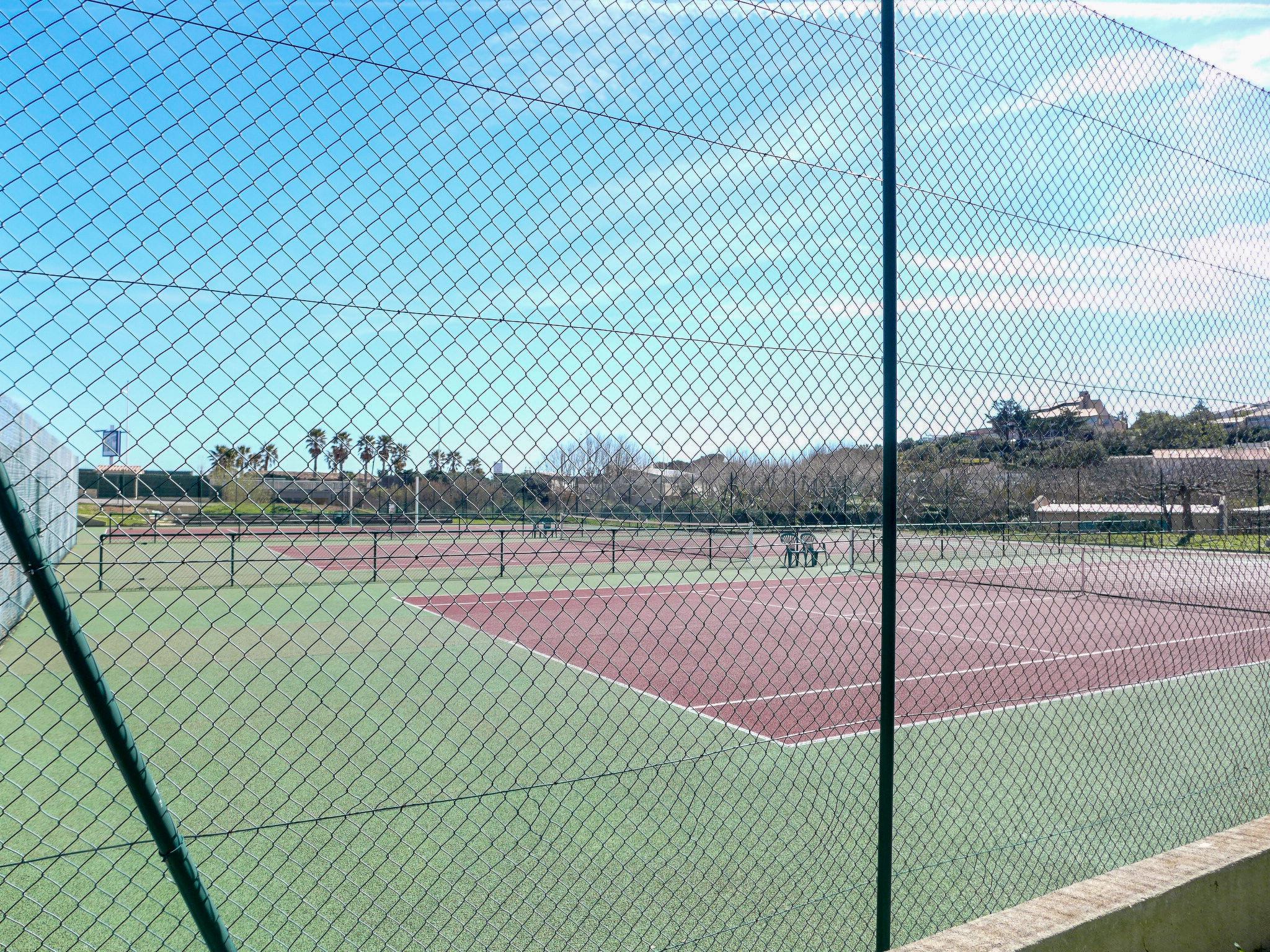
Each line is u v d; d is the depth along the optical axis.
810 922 3.70
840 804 5.27
